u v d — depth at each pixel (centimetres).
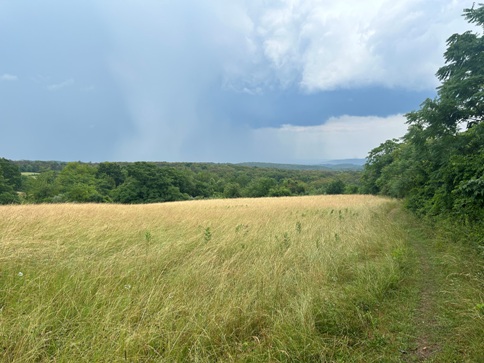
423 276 506
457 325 326
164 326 315
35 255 512
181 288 416
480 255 495
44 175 5050
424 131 1051
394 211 1719
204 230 852
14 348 268
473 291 378
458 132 984
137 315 338
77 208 1280
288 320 335
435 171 1163
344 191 6506
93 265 484
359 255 622
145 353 283
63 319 321
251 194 6975
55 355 271
